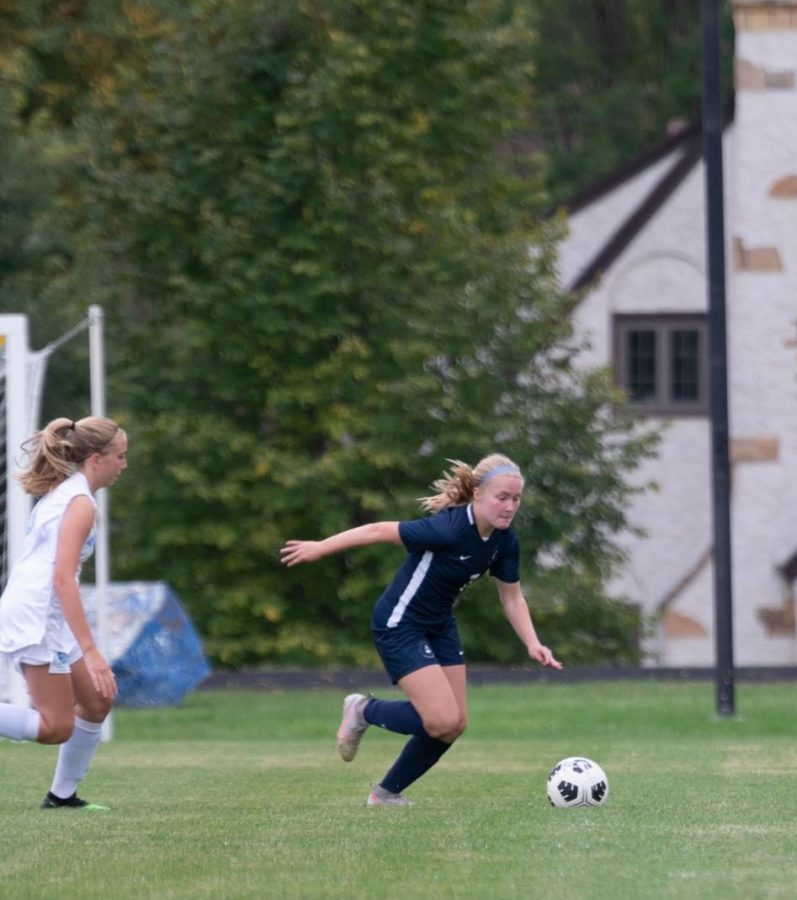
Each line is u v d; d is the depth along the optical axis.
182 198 89.12
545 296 90.06
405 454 87.50
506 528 29.31
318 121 87.25
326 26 88.75
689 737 52.22
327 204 86.62
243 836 25.39
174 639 64.81
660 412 111.62
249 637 89.31
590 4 181.00
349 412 88.75
